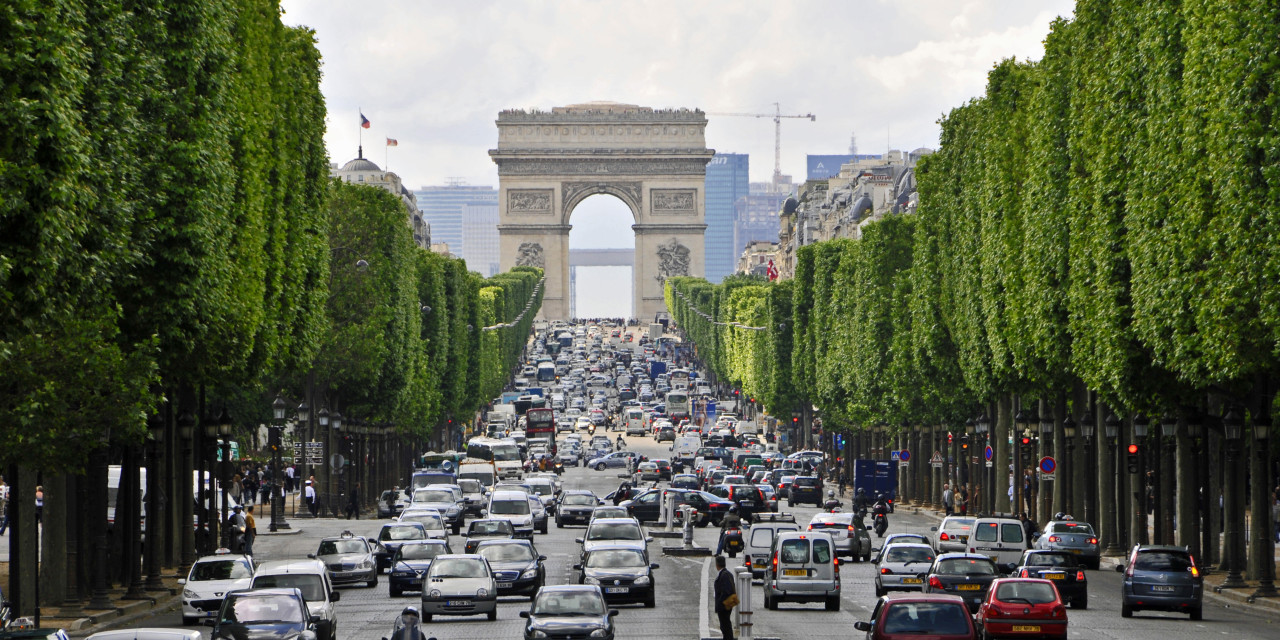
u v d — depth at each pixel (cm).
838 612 9562
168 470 11731
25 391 7962
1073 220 11862
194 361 9838
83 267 6475
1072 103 12331
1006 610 7456
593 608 7638
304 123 13775
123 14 7394
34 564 8825
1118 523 14712
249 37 11338
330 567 11106
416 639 6575
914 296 18400
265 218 12056
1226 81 8981
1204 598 10700
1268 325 8912
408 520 13338
